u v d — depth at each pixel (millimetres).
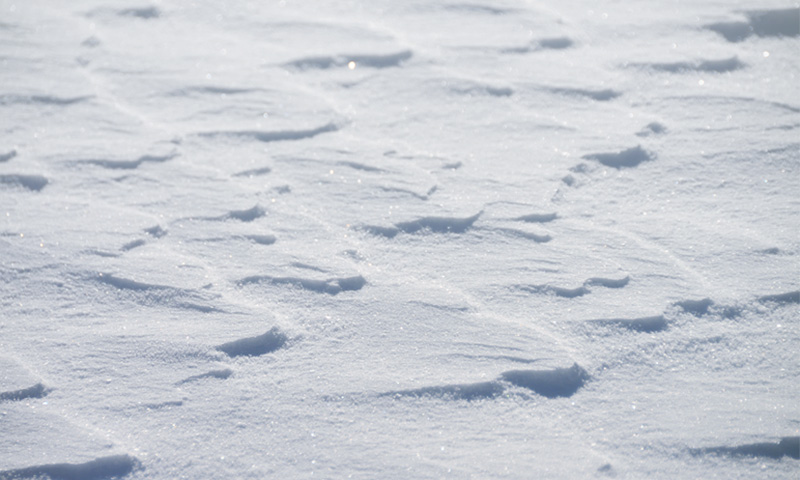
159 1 6387
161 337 4371
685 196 4750
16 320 4414
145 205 4758
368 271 4535
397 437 4195
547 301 4441
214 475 4145
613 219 4684
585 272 4512
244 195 4789
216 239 4637
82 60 5555
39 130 5098
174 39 5715
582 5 5984
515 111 5160
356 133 5078
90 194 4801
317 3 6266
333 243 4617
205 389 4273
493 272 4523
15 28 5871
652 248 4578
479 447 4180
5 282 4504
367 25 5750
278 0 6375
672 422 4215
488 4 6039
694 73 5332
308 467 4152
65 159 4941
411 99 5242
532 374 4289
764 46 5488
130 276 4520
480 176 4848
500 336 4363
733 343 4352
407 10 6008
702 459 4160
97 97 5293
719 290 4457
